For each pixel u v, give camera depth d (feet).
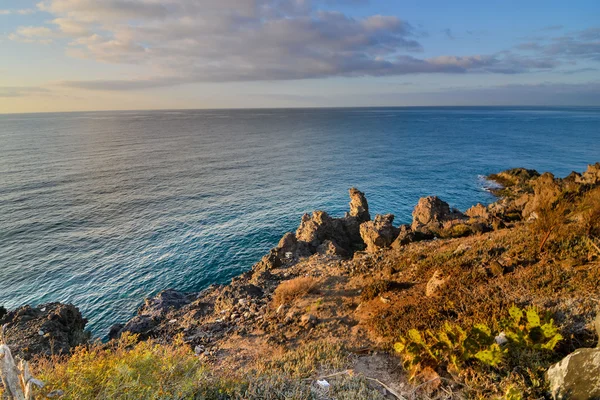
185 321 60.44
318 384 29.55
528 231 59.36
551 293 35.81
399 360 33.27
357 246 120.98
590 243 43.80
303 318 47.16
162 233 159.02
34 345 51.70
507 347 27.76
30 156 349.61
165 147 440.86
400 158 340.39
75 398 19.45
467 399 25.25
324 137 552.41
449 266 50.42
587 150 359.25
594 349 22.11
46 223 168.66
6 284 116.88
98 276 122.01
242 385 27.58
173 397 22.15
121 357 25.79
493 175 248.32
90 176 265.54
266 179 263.08
